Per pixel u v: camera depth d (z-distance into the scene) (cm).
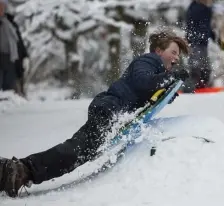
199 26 2005
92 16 3525
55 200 851
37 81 3778
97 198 822
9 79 2394
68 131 1383
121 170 902
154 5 3447
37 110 1833
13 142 1330
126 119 943
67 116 1612
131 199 790
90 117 948
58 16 3506
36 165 920
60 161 926
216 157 859
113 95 955
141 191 820
